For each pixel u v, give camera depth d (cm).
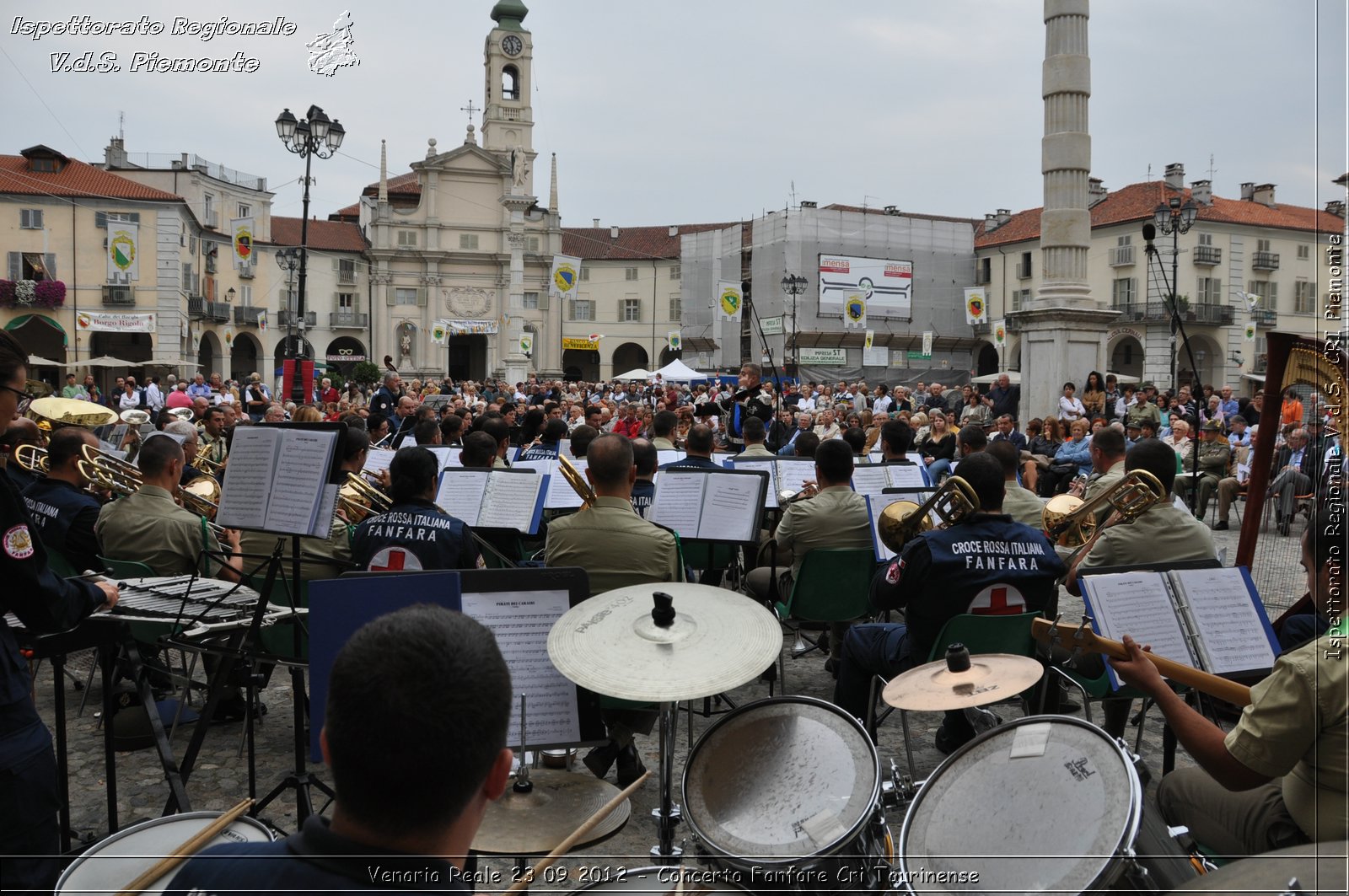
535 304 6244
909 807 239
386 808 135
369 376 4591
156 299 4238
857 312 4284
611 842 374
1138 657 266
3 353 267
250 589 408
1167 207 2189
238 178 5541
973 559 396
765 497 612
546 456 907
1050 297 1484
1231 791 261
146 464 497
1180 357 4419
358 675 136
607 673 262
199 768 462
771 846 235
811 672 625
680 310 6531
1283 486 867
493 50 6050
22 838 275
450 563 436
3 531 268
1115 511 488
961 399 2548
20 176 4066
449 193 5975
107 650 347
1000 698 256
